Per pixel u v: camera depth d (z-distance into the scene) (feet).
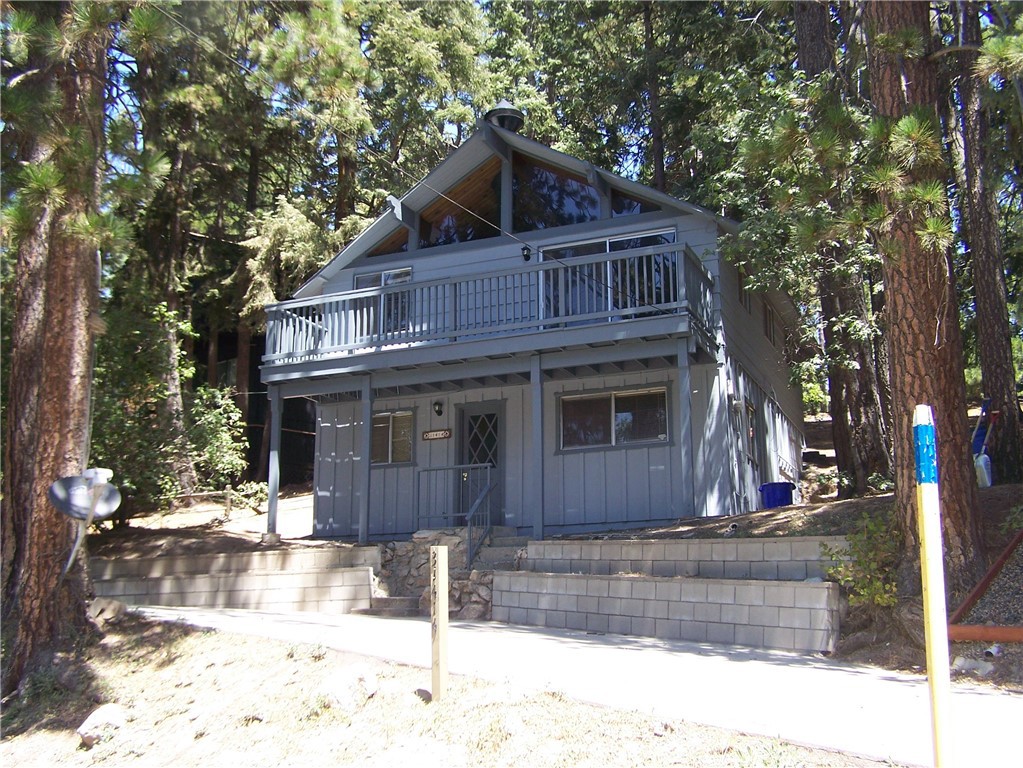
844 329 56.80
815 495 76.23
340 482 58.03
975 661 25.36
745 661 27.40
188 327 59.06
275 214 81.92
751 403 59.31
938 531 14.07
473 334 49.73
